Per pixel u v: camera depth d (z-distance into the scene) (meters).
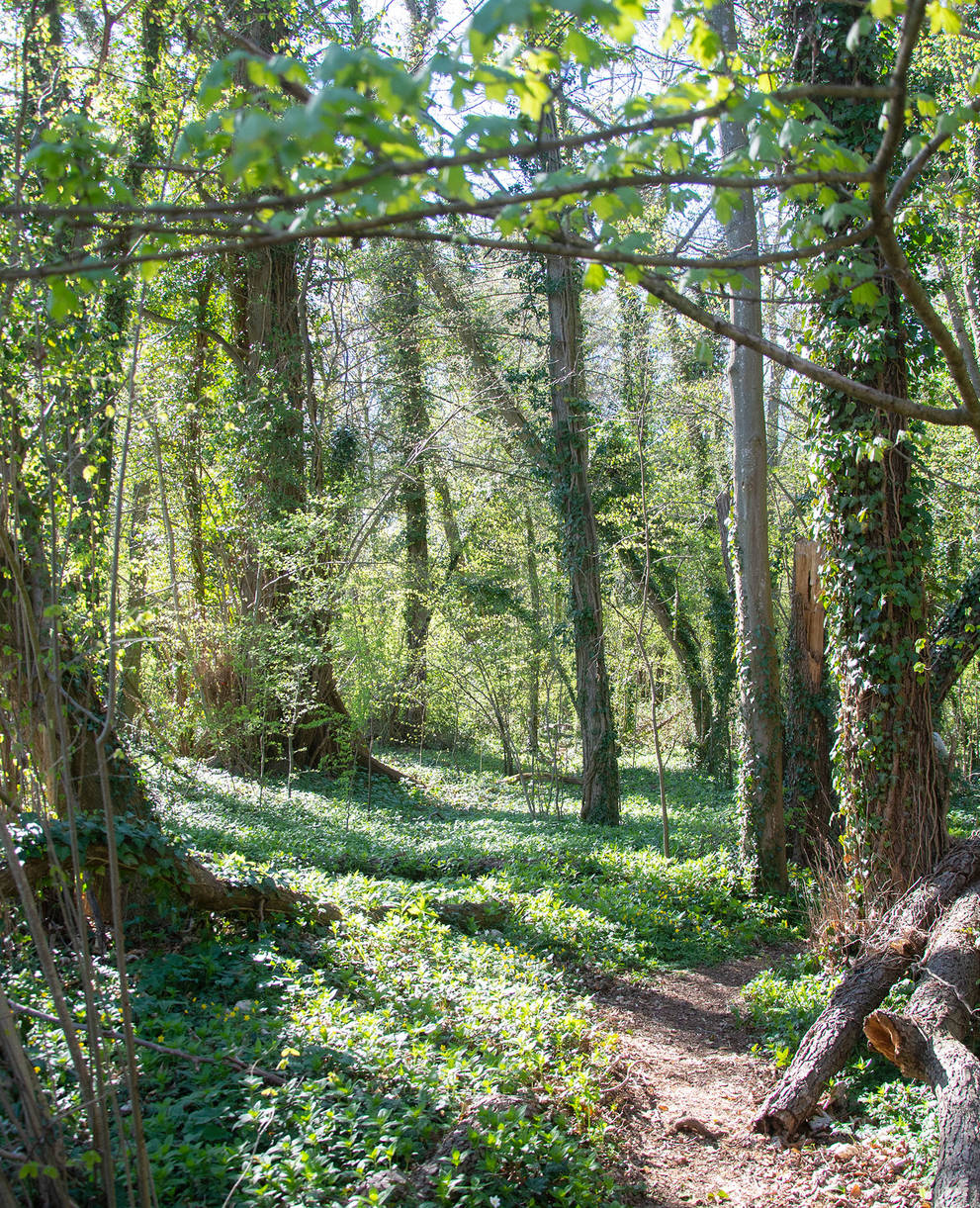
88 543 5.81
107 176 2.48
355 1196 3.80
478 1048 5.94
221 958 6.79
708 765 25.33
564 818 18.55
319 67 1.67
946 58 13.03
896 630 8.00
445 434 25.70
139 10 7.76
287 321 20.80
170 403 14.08
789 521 22.06
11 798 3.69
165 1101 4.47
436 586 22.44
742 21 12.32
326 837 13.60
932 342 8.23
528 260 18.98
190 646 14.95
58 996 3.10
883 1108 5.86
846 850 8.28
